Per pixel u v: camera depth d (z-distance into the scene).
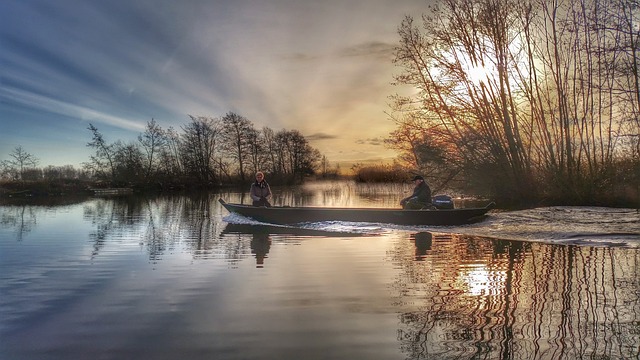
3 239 9.97
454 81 18.42
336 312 4.44
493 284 5.48
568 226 10.51
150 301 4.89
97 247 8.72
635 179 15.66
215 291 5.30
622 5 15.05
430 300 4.82
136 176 46.25
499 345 3.54
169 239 9.77
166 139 48.34
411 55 18.75
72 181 40.53
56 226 12.72
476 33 18.02
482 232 10.34
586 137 17.17
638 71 15.23
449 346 3.53
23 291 5.34
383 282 5.66
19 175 39.25
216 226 12.42
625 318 4.13
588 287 5.27
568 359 3.25
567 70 17.39
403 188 40.00
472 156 19.33
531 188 18.48
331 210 12.28
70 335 3.86
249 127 53.44
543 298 4.83
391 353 3.41
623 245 8.19
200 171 50.94
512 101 18.22
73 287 5.52
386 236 9.95
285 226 12.20
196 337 3.78
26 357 3.40
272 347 3.55
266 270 6.44
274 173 57.34
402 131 20.50
